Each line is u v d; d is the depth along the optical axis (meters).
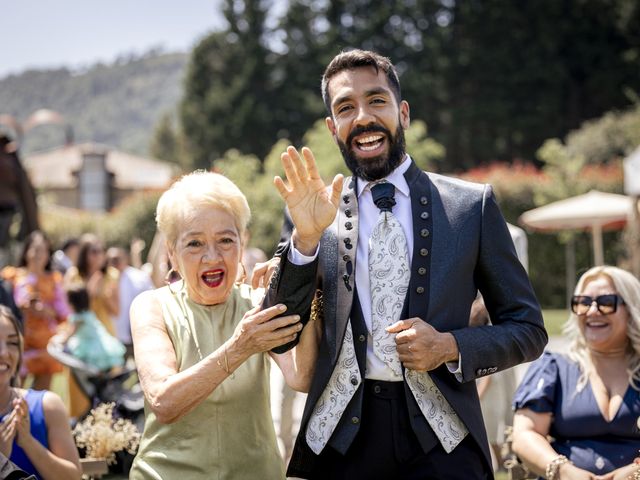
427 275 2.84
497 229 2.95
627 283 3.98
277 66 52.44
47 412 3.72
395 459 2.84
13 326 3.87
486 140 46.50
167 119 92.00
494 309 2.99
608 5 47.41
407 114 3.11
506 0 47.12
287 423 5.62
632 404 3.87
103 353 6.91
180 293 3.06
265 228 25.27
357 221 2.95
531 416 4.00
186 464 2.85
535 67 46.59
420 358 2.67
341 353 2.87
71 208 54.78
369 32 49.91
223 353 2.66
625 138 34.47
